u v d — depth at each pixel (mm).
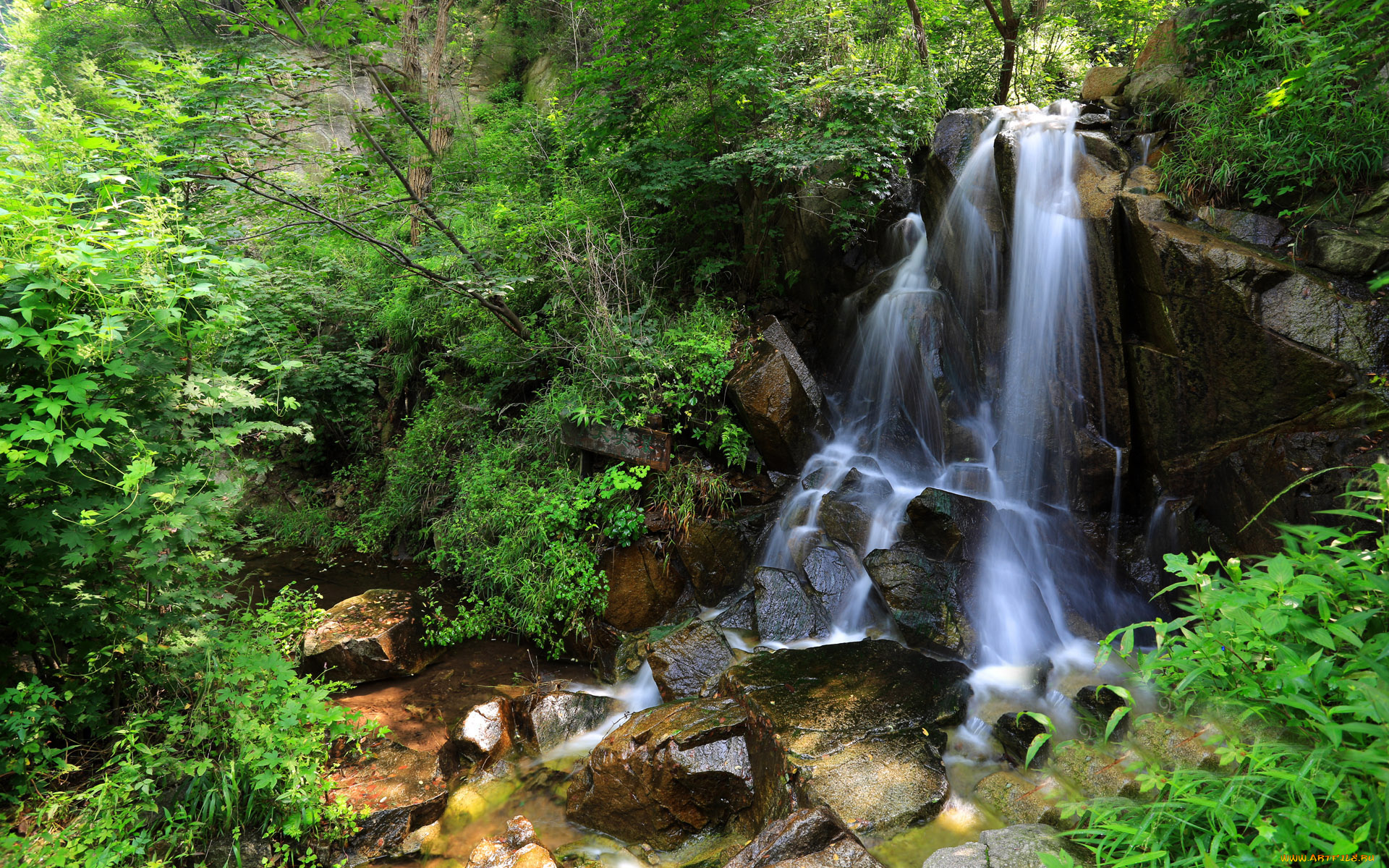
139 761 3738
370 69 5785
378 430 9672
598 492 6273
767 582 5480
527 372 7609
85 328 3002
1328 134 4523
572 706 4883
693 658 4965
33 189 3355
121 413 3168
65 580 3709
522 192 9242
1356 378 4027
